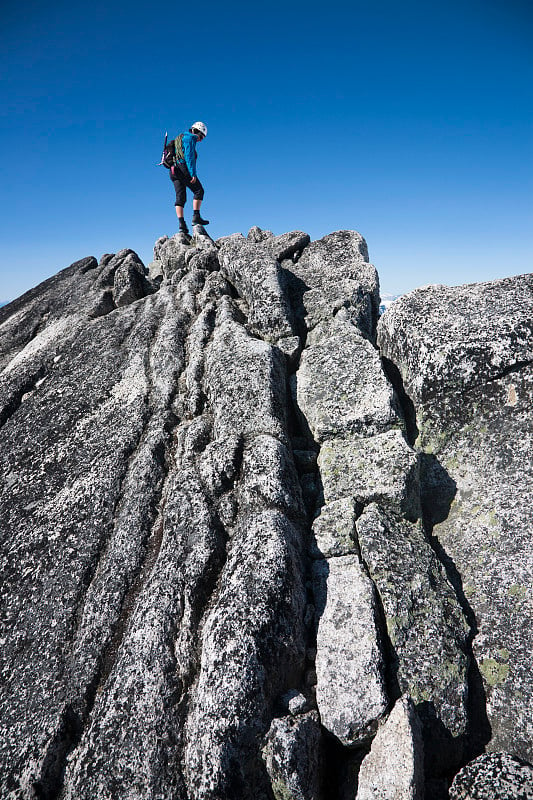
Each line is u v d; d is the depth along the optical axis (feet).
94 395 39.14
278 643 21.98
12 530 31.04
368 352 34.53
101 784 20.26
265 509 27.07
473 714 22.79
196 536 26.53
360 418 30.96
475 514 29.40
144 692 21.88
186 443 31.94
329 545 26.55
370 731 20.80
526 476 29.01
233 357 34.91
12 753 21.90
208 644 22.16
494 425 31.19
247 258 43.34
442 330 32.63
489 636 24.54
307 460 31.60
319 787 20.10
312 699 21.99
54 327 49.70
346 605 23.89
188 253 51.85
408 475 28.40
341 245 49.62
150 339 42.96
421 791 19.13
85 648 24.52
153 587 25.11
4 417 40.52
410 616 23.94
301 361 36.78
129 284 51.67
